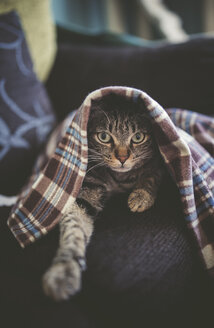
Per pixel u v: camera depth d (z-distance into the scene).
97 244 0.34
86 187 0.41
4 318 0.30
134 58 0.62
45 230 0.37
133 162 0.43
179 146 0.34
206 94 0.56
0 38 0.55
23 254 0.35
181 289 0.33
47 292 0.29
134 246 0.33
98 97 0.34
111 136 0.43
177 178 0.35
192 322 0.33
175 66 0.58
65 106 0.66
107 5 1.21
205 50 0.57
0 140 0.53
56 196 0.37
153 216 0.37
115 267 0.31
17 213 0.38
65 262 0.31
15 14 0.59
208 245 0.36
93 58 0.65
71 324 0.28
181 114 0.46
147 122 0.42
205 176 0.38
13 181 0.55
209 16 1.15
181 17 1.20
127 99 0.35
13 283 0.32
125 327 0.30
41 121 0.59
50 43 0.69
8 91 0.55
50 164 0.38
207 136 0.44
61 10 1.09
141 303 0.30
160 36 1.20
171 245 0.34
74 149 0.36
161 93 0.58
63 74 0.67
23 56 0.58
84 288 0.31
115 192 0.46
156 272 0.32
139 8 1.20
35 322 0.28
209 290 0.36
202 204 0.36
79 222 0.36
